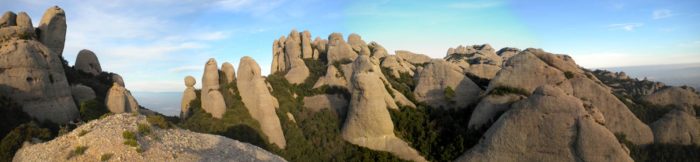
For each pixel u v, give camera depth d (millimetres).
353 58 72688
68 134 31438
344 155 51094
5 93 43656
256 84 52156
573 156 40906
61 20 61281
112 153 28359
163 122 34500
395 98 58938
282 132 52375
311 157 51219
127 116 34000
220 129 49812
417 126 53688
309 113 60031
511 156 43625
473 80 65500
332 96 61531
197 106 57344
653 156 46062
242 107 53094
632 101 54875
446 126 53812
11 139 35938
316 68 72500
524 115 44312
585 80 50938
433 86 60469
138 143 30031
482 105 52062
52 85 48500
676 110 48500
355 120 52125
